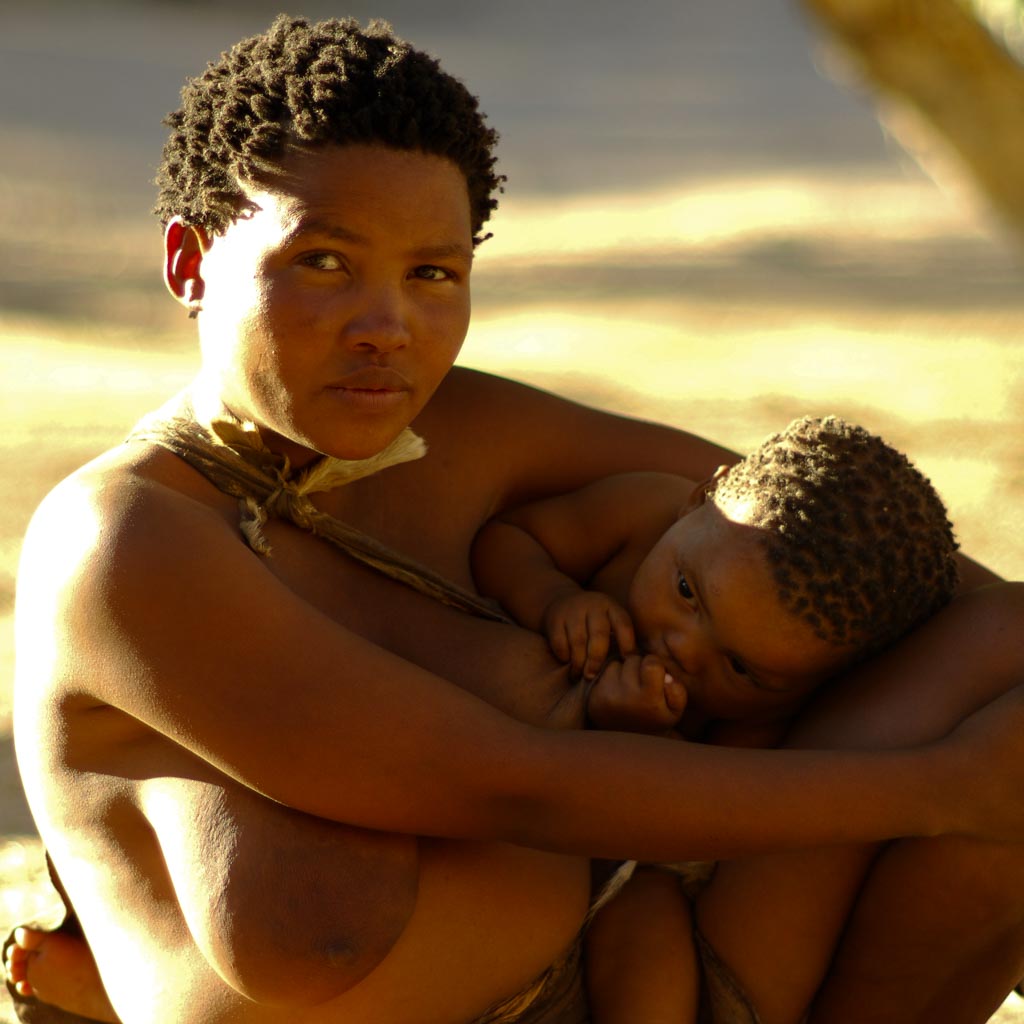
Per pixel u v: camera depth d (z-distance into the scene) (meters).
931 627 6.23
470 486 6.81
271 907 5.31
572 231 48.75
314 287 5.33
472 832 5.46
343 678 5.27
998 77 18.41
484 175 5.71
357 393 5.40
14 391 26.98
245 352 5.42
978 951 6.04
